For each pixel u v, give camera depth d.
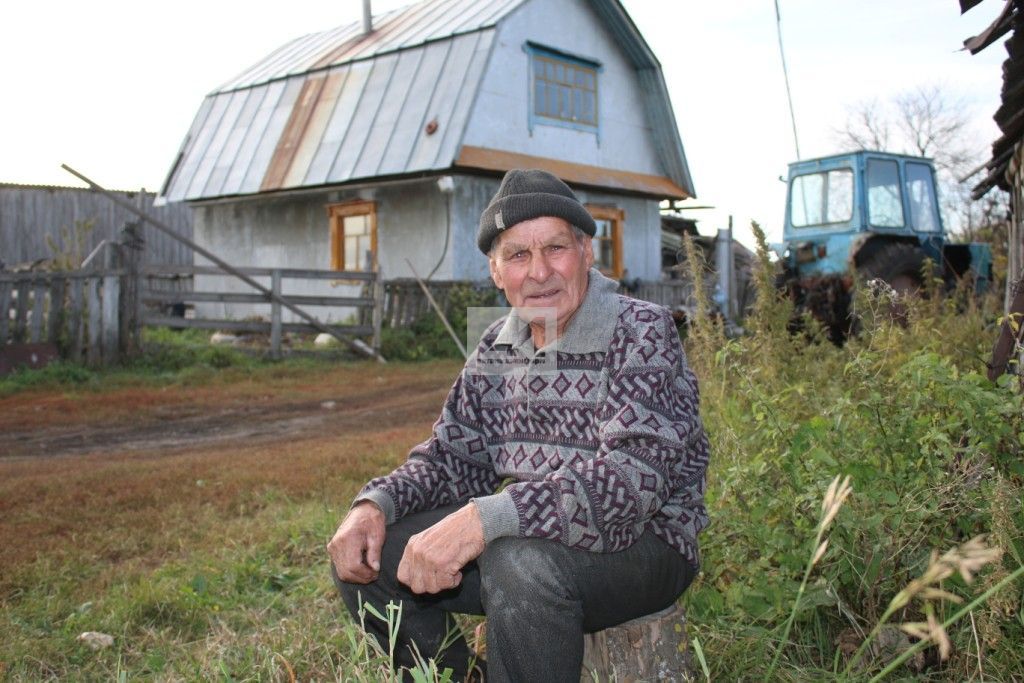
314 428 7.12
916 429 2.68
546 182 2.10
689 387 2.09
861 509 2.48
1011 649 2.15
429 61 14.75
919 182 11.27
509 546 1.88
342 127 15.19
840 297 9.96
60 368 9.29
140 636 2.91
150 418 7.58
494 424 2.29
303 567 3.56
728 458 3.12
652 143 18.12
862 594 2.55
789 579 2.61
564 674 1.88
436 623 2.24
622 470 1.87
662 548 2.01
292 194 15.86
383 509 2.20
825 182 11.18
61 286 9.68
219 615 3.06
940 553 2.44
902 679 2.21
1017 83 3.34
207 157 17.14
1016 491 2.29
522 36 15.30
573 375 2.07
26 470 5.40
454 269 14.14
